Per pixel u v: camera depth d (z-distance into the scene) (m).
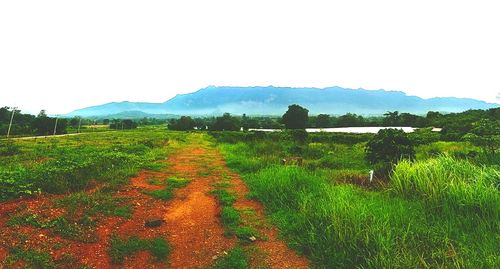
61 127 81.94
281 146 29.56
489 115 64.12
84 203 8.70
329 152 26.11
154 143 33.16
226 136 50.03
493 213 7.32
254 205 9.92
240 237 7.41
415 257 5.74
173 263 6.32
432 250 5.98
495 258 5.48
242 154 24.22
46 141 46.62
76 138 57.41
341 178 13.84
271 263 6.26
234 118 106.56
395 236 6.49
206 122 145.75
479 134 16.09
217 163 19.56
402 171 10.49
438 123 76.88
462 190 8.05
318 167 18.48
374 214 7.32
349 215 6.97
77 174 11.70
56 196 9.41
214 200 10.59
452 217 7.43
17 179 9.80
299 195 9.31
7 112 97.31
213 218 8.77
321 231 6.94
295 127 85.12
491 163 13.59
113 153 19.41
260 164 16.38
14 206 7.96
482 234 6.55
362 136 46.78
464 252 5.79
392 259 5.55
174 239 7.36
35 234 6.68
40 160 19.94
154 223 8.03
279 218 8.42
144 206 9.44
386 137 16.86
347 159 21.56
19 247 6.12
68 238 6.77
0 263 5.61
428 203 8.38
